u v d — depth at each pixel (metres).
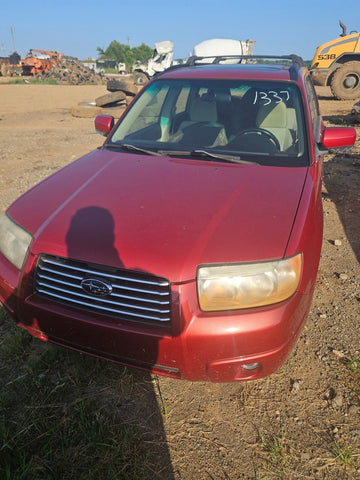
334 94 16.41
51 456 2.10
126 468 2.07
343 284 3.71
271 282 2.04
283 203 2.44
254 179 2.73
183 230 2.18
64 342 2.30
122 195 2.53
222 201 2.44
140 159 3.10
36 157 8.37
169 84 3.72
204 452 2.18
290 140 3.19
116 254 2.07
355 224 5.01
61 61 49.62
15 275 2.32
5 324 3.07
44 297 2.24
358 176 6.86
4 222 2.51
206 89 3.55
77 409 2.34
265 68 3.86
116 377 2.62
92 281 2.09
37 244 2.23
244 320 2.00
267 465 2.11
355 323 3.17
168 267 2.00
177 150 3.20
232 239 2.13
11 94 23.38
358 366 2.73
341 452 2.15
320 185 3.15
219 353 2.03
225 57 4.34
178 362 2.06
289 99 3.39
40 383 2.53
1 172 7.21
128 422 2.32
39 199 2.59
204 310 2.02
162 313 2.02
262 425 2.34
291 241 2.16
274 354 2.08
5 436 2.16
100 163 3.07
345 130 3.35
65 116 14.58
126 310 2.08
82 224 2.27
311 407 2.45
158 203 2.42
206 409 2.43
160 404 2.46
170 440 2.23
